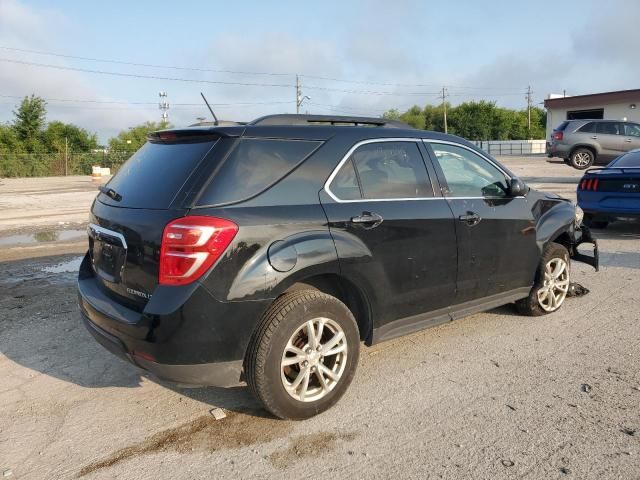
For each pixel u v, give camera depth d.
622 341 4.71
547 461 3.01
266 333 3.20
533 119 94.56
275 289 3.21
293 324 3.28
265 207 3.27
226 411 3.61
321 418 3.50
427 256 4.02
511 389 3.86
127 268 3.30
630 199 9.03
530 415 3.50
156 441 3.26
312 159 3.57
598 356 4.41
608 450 3.10
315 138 3.64
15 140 48.75
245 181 3.27
